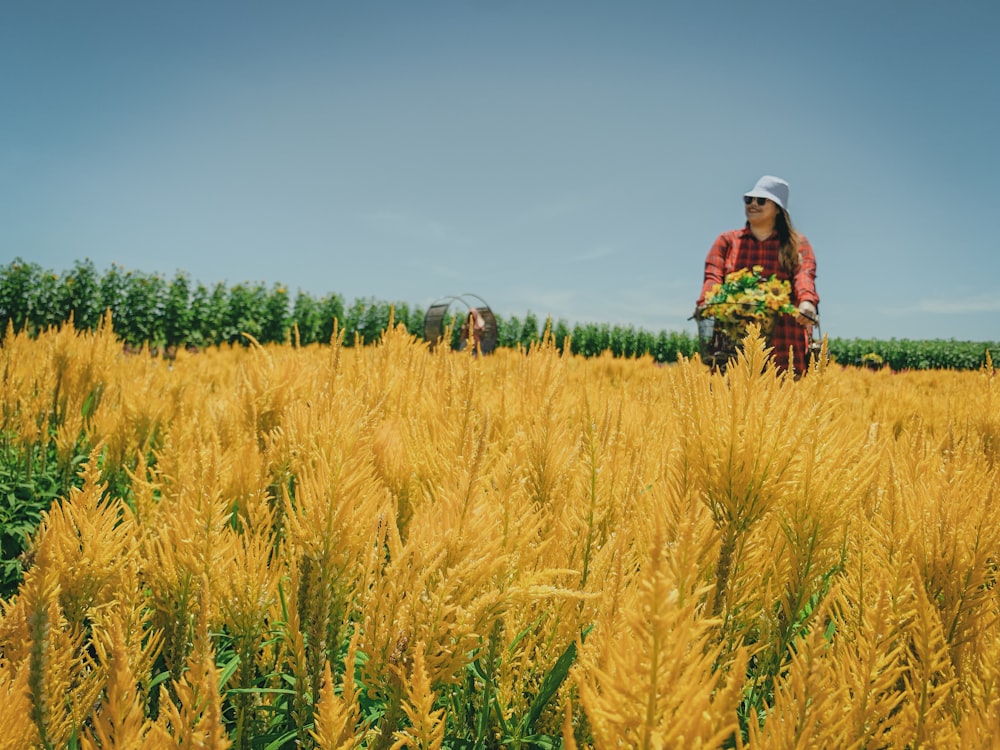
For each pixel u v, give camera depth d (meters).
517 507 1.08
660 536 0.54
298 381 1.92
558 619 1.06
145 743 0.72
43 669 0.84
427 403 1.80
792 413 1.03
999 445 2.01
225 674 1.03
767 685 1.06
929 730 0.76
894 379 7.08
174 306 20.30
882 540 1.06
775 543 1.20
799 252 4.88
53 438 2.98
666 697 0.53
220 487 1.44
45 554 0.90
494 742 1.03
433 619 0.78
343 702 0.80
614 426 1.66
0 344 3.73
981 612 0.93
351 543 0.90
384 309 29.75
